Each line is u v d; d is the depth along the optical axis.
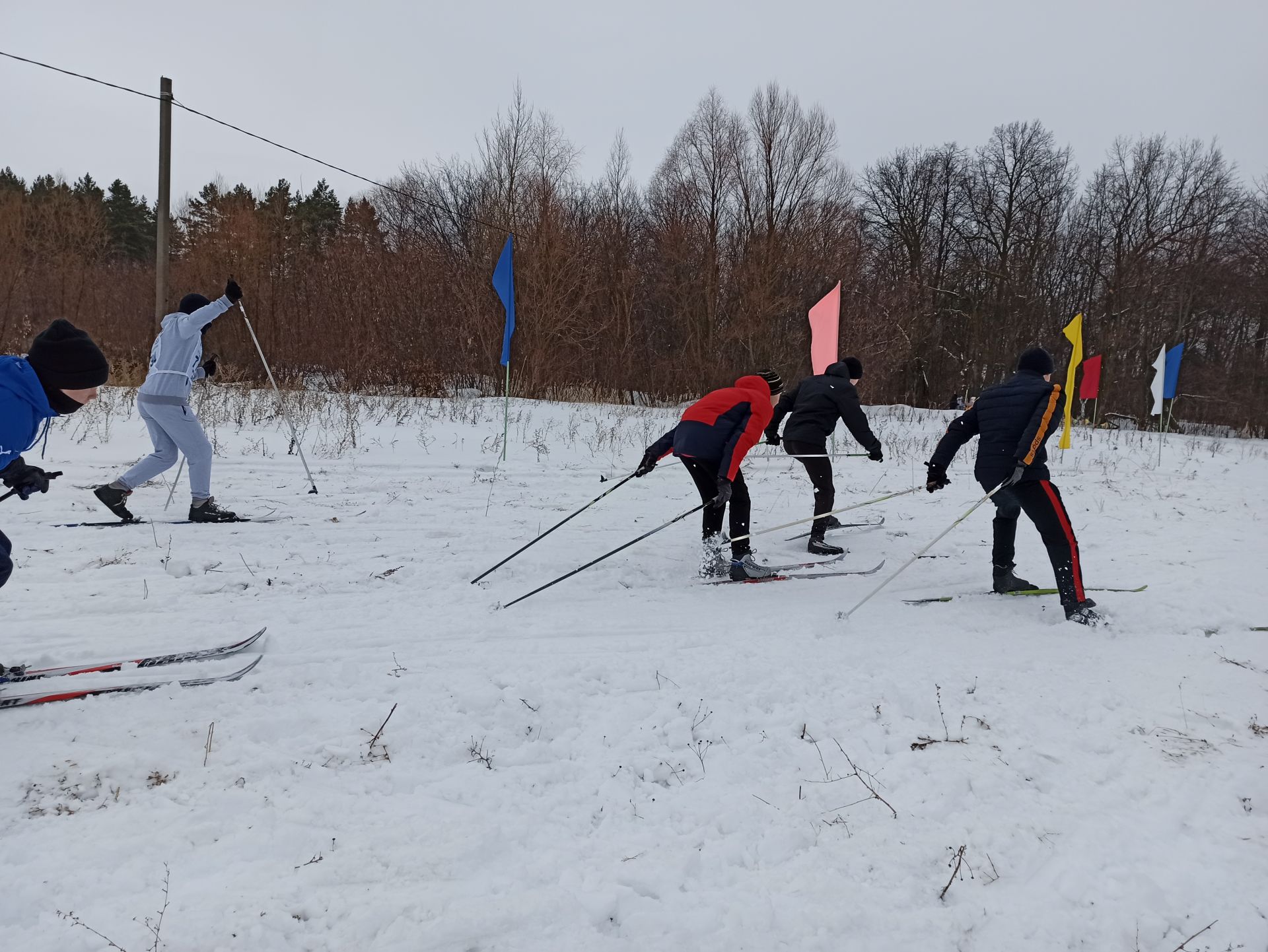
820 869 2.16
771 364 23.81
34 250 25.58
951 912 2.01
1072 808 2.51
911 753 2.81
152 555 4.79
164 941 1.74
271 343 19.70
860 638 4.01
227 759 2.52
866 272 30.30
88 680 2.99
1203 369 30.00
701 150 24.72
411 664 3.38
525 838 2.25
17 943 1.71
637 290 24.33
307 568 4.74
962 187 33.56
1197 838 2.37
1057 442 14.62
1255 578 5.27
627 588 4.79
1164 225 30.66
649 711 3.07
